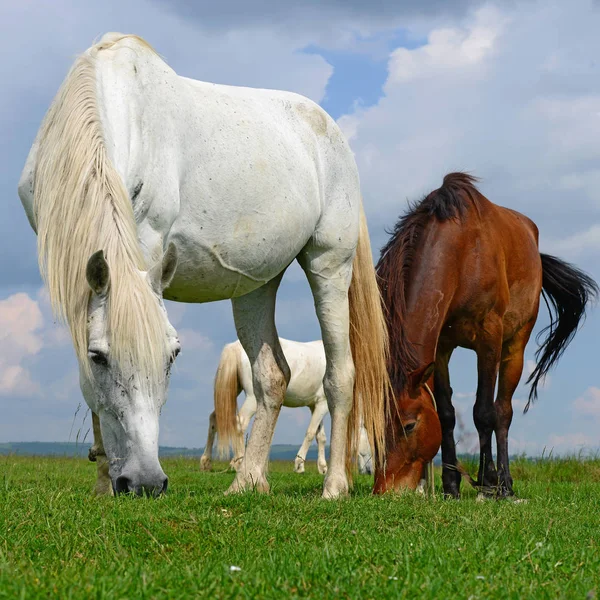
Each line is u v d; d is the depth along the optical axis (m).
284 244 5.68
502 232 7.46
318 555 2.89
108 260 4.01
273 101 5.92
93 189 4.20
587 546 3.56
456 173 7.37
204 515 3.71
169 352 4.04
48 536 3.27
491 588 2.48
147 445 3.99
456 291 6.88
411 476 6.35
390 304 6.64
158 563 2.92
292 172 5.66
